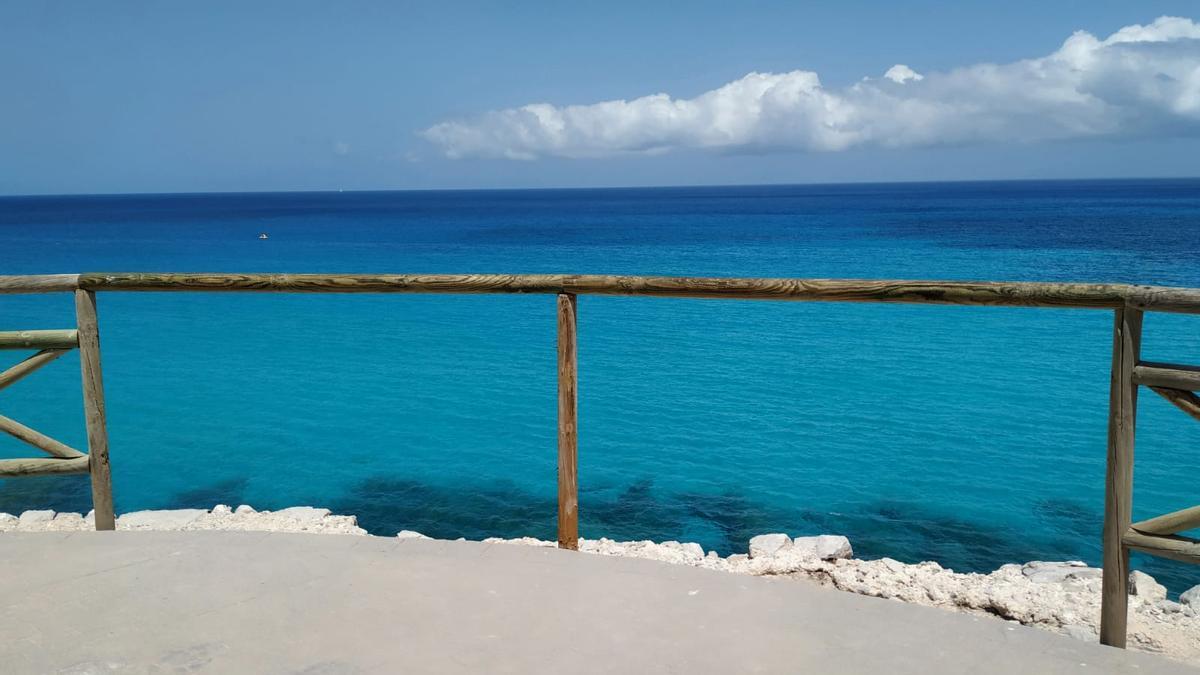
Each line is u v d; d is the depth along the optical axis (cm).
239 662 230
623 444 1102
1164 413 1174
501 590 277
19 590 279
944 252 4106
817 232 6081
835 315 2045
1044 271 3209
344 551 311
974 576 472
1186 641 342
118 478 998
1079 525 826
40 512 694
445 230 7212
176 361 1647
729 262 3828
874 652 238
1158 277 2950
